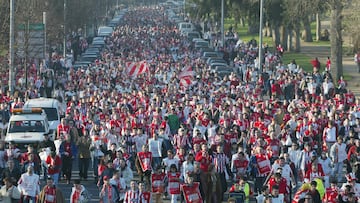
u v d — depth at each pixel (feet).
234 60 529.04
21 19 406.00
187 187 172.55
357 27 420.36
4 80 383.24
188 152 208.23
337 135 241.14
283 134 236.43
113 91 313.73
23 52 397.60
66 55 529.04
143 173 199.21
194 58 545.85
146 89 334.85
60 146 219.00
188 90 335.88
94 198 202.90
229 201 154.30
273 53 565.12
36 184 175.11
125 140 229.04
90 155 223.71
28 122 249.34
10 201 172.55
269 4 586.45
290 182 185.47
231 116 260.83
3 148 205.67
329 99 328.08
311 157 198.70
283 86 370.73
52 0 571.28
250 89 354.33
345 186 170.40
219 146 194.49
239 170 196.75
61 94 338.75
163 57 538.88
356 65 544.62
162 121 247.09
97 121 263.29
